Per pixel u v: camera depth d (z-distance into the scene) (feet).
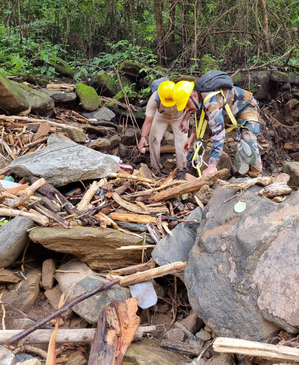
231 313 7.47
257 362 7.18
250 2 24.23
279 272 7.09
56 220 10.11
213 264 8.19
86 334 7.96
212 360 7.58
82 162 12.07
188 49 23.85
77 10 26.04
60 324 8.86
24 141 14.74
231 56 25.90
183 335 8.88
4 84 14.80
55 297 9.53
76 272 9.80
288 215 7.63
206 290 8.02
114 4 26.25
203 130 13.12
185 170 15.64
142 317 9.61
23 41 21.98
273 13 23.99
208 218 9.23
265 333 6.97
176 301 9.98
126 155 18.17
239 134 13.62
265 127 22.52
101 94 21.63
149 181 12.76
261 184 9.09
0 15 24.30
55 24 25.96
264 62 24.70
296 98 23.99
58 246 9.77
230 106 13.20
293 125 24.00
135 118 19.99
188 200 11.95
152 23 26.81
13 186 11.69
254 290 7.26
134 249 9.91
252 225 7.91
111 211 11.00
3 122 15.37
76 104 19.52
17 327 8.63
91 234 9.66
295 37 25.31
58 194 11.09
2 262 9.40
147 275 9.34
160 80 15.93
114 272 9.87
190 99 12.81
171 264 9.30
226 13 23.35
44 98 17.35
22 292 9.34
